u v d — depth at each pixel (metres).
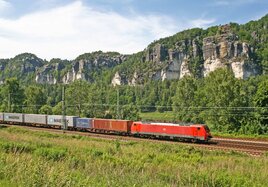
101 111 110.56
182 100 96.50
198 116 90.31
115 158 25.67
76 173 16.53
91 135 54.50
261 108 65.06
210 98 84.94
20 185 11.90
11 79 125.00
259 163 27.95
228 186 18.34
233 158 30.25
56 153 24.72
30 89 126.31
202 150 36.22
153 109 170.75
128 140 47.50
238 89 79.88
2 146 27.39
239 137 50.72
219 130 79.38
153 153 31.06
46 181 12.30
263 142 43.69
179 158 29.59
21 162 16.28
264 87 65.50
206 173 19.70
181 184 17.66
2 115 81.81
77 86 113.12
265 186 18.59
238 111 77.19
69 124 64.75
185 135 46.12
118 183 14.52
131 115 105.31
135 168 21.59
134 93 187.50
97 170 18.98
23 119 75.25
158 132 49.44
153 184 16.31
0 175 13.59
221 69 84.69
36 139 42.00
